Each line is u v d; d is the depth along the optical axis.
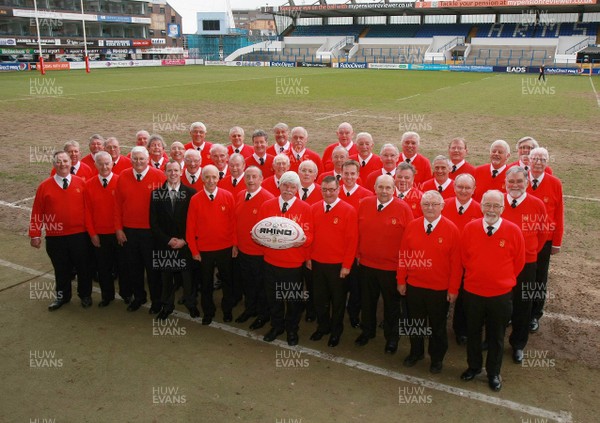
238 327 6.00
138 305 6.37
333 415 4.43
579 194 11.27
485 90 34.75
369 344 5.66
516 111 24.48
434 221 4.89
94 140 7.82
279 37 78.00
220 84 38.91
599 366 5.18
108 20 70.31
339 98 30.09
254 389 4.79
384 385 4.88
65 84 37.53
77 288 6.72
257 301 6.10
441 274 4.88
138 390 4.76
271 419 4.37
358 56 69.38
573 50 59.50
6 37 58.28
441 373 5.10
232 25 112.62
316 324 6.14
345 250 5.38
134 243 6.10
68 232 6.11
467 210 5.45
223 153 6.70
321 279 5.52
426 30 70.38
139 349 5.46
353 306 6.07
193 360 5.27
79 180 6.18
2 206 10.41
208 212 5.74
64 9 66.25
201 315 6.28
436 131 19.22
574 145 16.55
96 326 5.95
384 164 6.60
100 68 59.09
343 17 78.50
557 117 22.56
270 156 7.72
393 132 19.08
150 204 5.86
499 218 4.71
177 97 30.06
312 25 79.62
